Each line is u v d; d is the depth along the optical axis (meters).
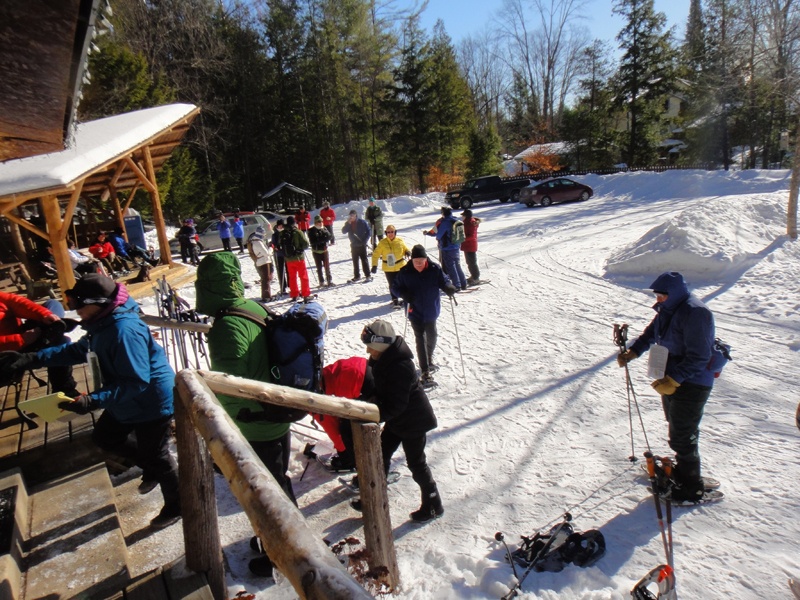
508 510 3.75
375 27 44.31
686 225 9.91
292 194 39.34
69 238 18.06
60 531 2.96
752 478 3.89
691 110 29.88
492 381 6.06
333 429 3.97
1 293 4.00
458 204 27.64
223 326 2.92
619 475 4.05
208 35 34.88
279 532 1.32
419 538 3.53
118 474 3.87
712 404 5.06
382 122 42.81
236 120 40.75
